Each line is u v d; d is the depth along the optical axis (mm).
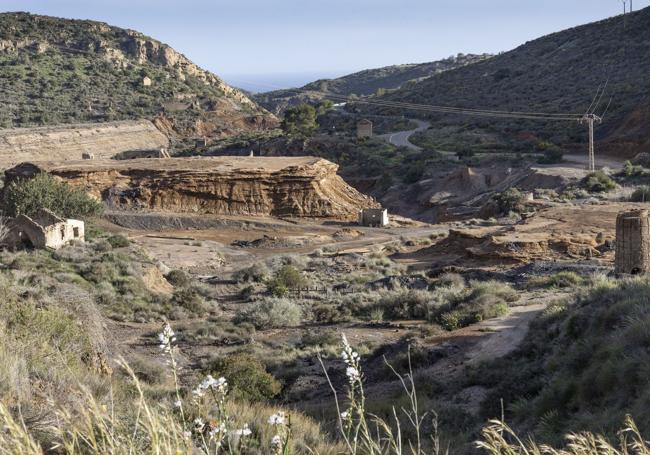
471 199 91812
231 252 61969
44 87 186625
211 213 78000
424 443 12828
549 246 44156
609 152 101312
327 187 82812
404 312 33031
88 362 13844
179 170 79750
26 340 10781
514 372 18109
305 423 10008
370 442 4023
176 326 33750
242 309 38094
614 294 18531
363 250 58406
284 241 66188
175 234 70688
